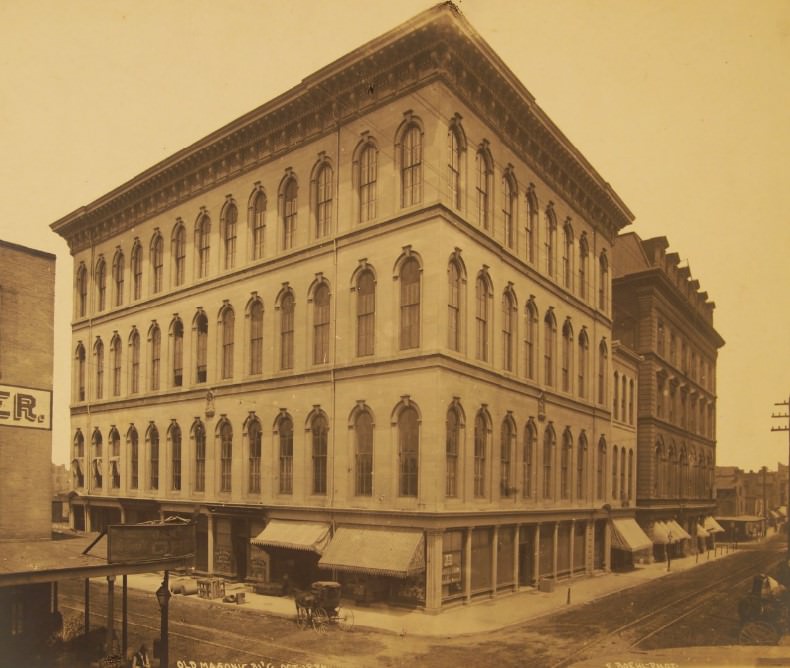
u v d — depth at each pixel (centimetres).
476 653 2014
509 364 3172
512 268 3197
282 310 3234
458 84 2802
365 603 2620
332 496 2853
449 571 2602
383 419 2719
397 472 2666
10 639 1927
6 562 1644
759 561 4547
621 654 2000
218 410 3456
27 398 2119
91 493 4241
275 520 3059
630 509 4356
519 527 3112
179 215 3844
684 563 4466
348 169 2986
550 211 3628
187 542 1795
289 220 3269
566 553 3603
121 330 4166
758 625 2155
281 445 3150
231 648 2031
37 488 2117
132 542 1703
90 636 2038
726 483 7312
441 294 2619
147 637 2127
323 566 2658
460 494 2689
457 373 2700
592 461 3891
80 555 1803
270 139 3347
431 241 2652
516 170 3281
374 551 2583
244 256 3425
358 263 2895
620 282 4838
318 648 2044
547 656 1983
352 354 2880
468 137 2866
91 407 4322
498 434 2986
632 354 4588
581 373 3919
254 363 3341
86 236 4528
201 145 3594
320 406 2966
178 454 3703
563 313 3700
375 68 2870
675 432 5041
